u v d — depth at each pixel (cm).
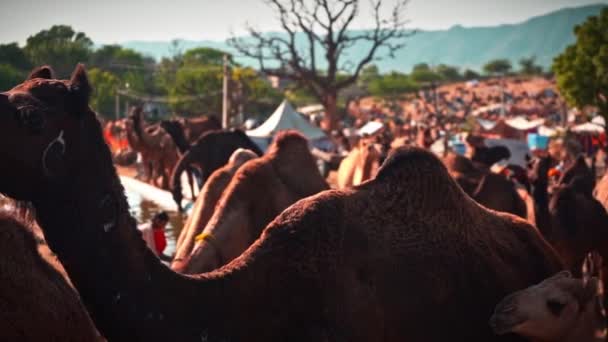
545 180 947
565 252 936
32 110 355
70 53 5747
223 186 783
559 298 470
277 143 762
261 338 425
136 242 389
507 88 13862
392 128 4972
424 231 476
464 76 16550
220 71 7188
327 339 429
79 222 375
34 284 394
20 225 406
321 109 7525
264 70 4919
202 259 640
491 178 1048
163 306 391
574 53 3534
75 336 413
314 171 769
